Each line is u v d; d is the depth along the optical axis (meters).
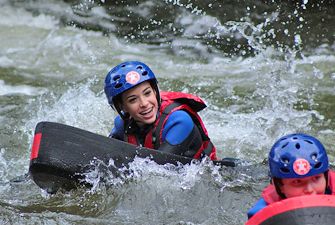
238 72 20.84
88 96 18.38
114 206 11.79
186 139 12.46
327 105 17.95
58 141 12.01
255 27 23.09
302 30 22.70
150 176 12.12
